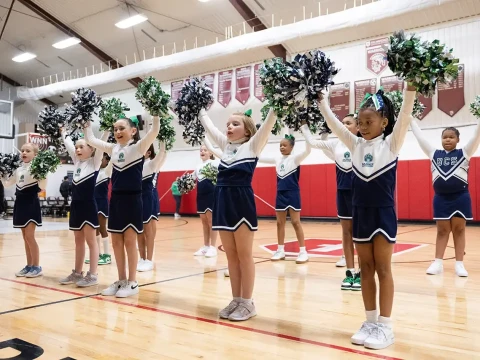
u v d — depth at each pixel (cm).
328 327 269
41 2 1286
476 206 998
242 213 285
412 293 358
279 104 260
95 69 1595
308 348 231
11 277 435
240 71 1312
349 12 931
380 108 246
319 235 847
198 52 1164
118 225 352
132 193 353
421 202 1062
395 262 518
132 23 1254
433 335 253
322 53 252
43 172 427
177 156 1504
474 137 421
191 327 269
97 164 405
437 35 1027
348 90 1134
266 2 1120
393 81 1073
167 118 443
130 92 1571
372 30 1095
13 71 1739
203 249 589
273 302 331
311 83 248
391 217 241
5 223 1177
